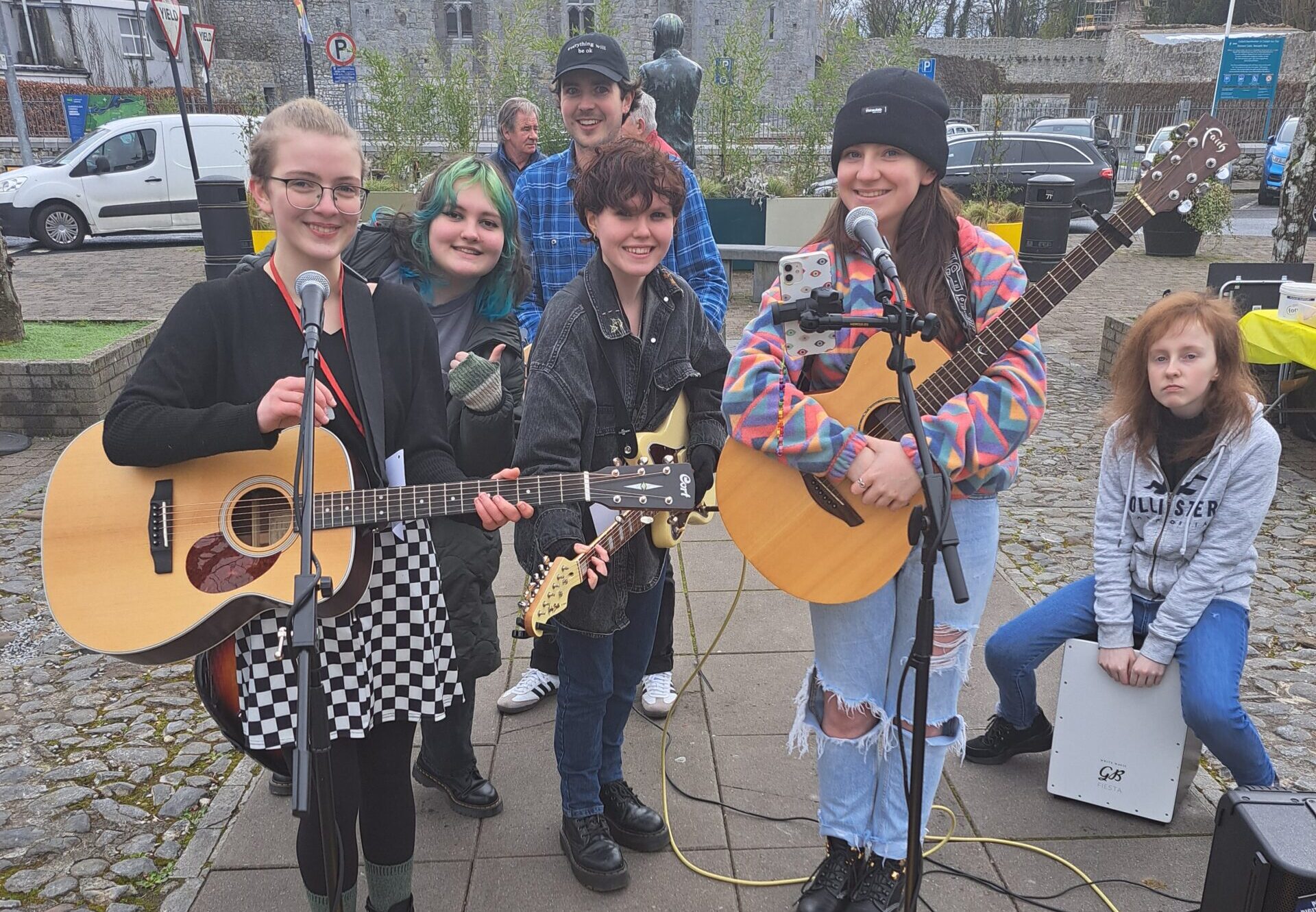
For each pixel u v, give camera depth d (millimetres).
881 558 2158
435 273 2666
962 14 57969
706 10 38000
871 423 2191
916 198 2160
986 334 2102
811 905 2314
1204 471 2605
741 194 13281
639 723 3242
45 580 1931
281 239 1951
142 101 25422
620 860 2482
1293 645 3850
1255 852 2010
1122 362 2717
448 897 2467
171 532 1961
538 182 3502
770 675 3523
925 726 1813
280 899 2480
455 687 2115
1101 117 29562
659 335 2342
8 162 23406
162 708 3451
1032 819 2766
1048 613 2832
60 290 11727
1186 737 2652
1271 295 6809
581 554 2158
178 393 1885
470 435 2371
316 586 1582
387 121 13617
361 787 2146
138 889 2564
